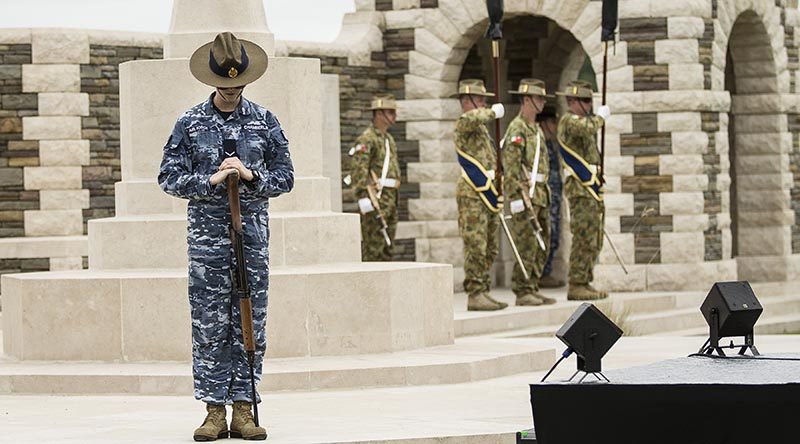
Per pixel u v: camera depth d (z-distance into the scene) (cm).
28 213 4397
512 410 2397
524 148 4128
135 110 3003
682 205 4647
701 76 4672
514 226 4131
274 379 2662
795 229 5244
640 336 3956
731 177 5231
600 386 1573
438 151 4853
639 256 4678
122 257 2953
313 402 2520
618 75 4691
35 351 2848
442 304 3042
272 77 3012
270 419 2327
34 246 4344
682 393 1552
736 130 5184
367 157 4291
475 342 3116
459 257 4878
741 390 1535
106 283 2816
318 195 3062
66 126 4394
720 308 1816
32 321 2848
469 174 3953
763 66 5128
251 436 2119
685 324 4328
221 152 2161
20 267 4347
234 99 2175
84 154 4416
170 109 2991
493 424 2234
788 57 5209
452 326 3075
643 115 4675
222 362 2158
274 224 2956
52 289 2836
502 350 2956
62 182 4400
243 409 2156
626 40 4681
